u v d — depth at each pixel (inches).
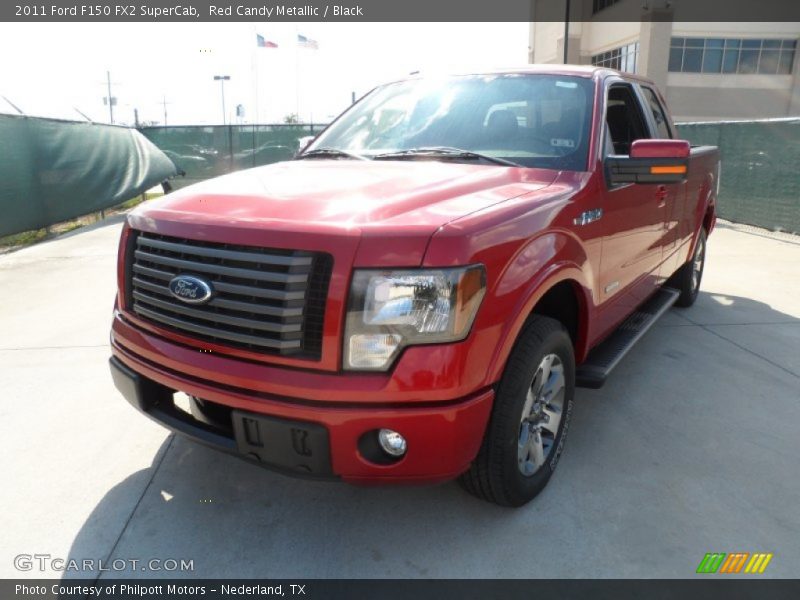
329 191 101.0
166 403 104.3
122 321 106.7
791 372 172.4
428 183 106.2
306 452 86.4
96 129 496.7
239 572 95.6
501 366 92.4
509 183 112.0
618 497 114.1
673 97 1206.9
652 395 156.9
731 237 400.2
